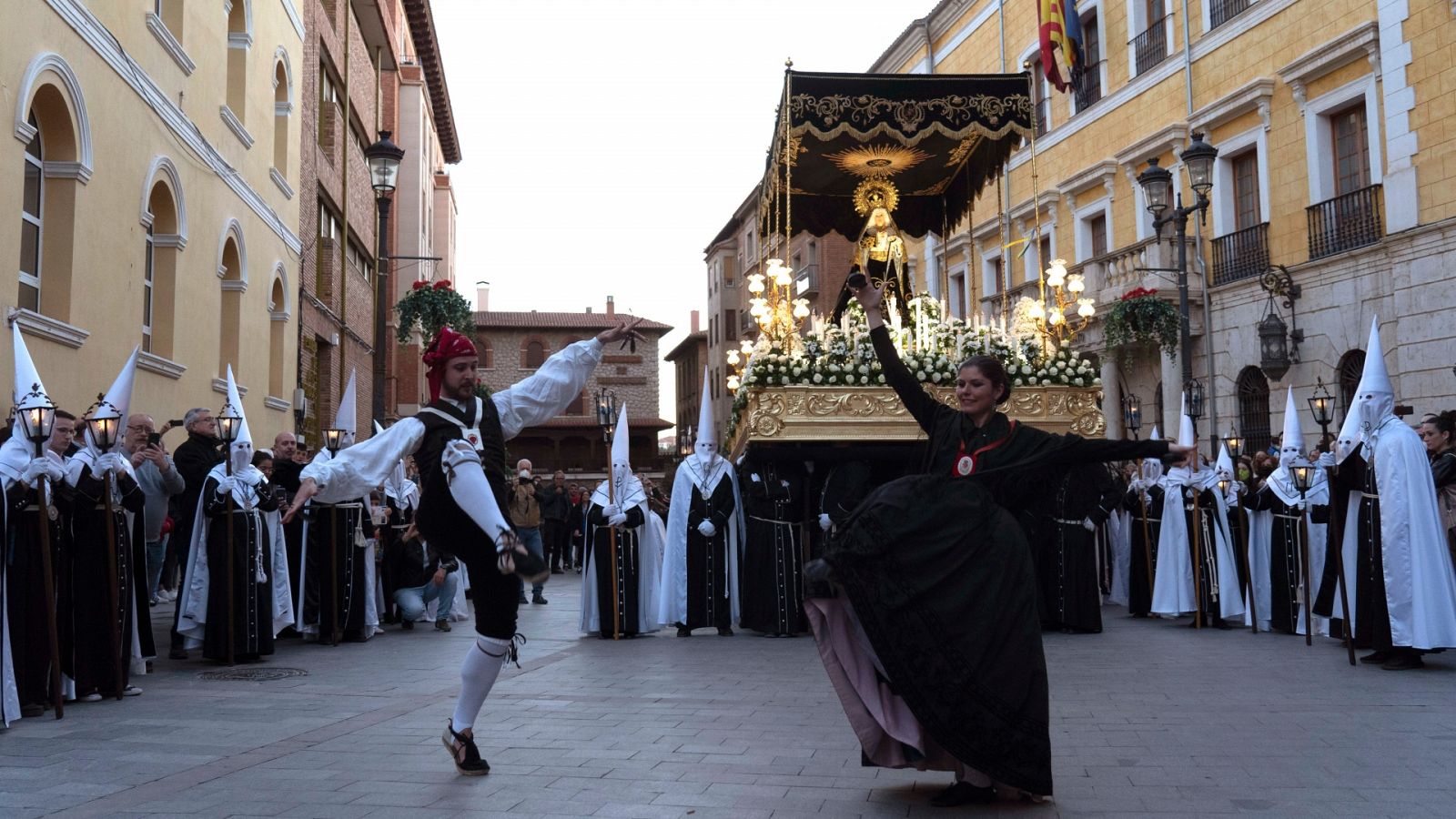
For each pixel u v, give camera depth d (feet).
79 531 25.27
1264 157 74.13
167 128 48.24
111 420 24.21
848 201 55.72
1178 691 26.03
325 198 83.05
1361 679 27.73
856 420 39.65
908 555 14.66
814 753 19.13
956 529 14.88
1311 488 37.86
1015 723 14.39
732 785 16.66
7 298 34.42
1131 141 87.25
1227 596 40.93
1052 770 17.56
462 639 39.27
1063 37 86.63
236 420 32.32
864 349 40.65
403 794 16.16
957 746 14.24
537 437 216.74
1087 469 18.83
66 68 38.19
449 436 16.84
